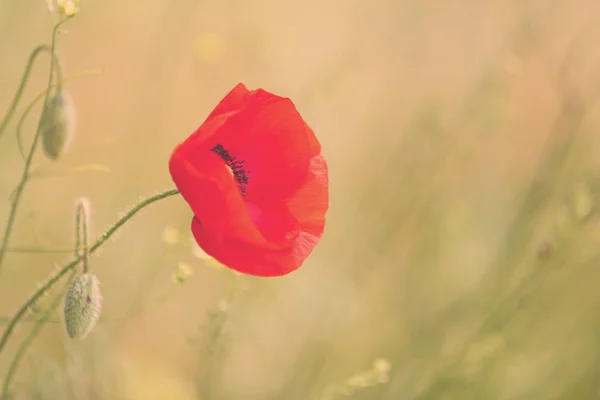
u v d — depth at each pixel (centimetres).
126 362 93
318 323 104
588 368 103
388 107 135
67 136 79
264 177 77
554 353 106
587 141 114
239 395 104
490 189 127
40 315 80
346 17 143
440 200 118
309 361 102
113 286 105
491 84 115
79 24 118
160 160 114
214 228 74
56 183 109
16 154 103
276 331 110
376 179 119
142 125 113
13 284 98
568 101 111
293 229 76
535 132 135
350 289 108
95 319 75
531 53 123
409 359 103
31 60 76
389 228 114
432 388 93
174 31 112
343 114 133
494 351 93
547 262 92
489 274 107
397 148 123
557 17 129
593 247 99
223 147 77
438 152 116
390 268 118
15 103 76
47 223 103
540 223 107
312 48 140
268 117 77
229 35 123
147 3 127
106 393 91
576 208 92
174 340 111
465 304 106
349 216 124
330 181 133
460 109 122
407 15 136
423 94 138
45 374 88
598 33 118
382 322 113
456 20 139
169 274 110
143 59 126
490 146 127
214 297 104
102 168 77
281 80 129
